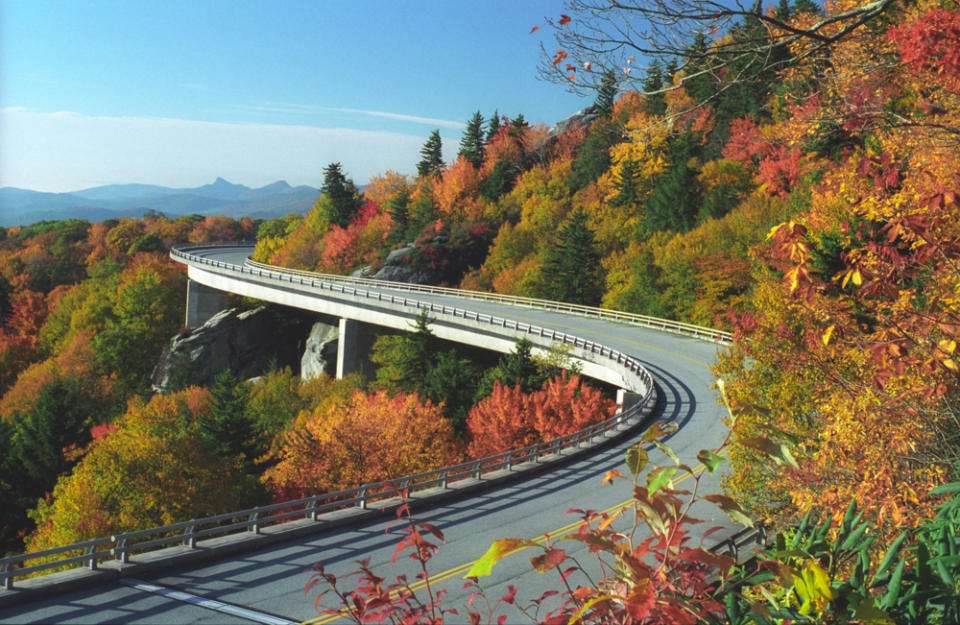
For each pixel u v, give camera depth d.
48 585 13.61
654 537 2.99
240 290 91.19
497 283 87.00
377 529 18.69
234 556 16.36
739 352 17.72
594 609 2.67
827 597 2.62
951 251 6.06
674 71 5.95
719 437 29.55
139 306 102.56
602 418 39.97
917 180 8.12
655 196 83.31
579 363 48.53
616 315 62.03
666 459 26.64
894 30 6.38
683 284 59.59
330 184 134.12
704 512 19.62
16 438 55.88
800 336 14.19
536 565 2.62
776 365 16.12
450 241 102.50
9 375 114.06
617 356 44.00
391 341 71.44
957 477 7.20
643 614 2.41
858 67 7.44
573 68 5.91
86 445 55.38
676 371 42.97
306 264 122.12
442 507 21.12
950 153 9.31
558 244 82.12
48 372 94.06
